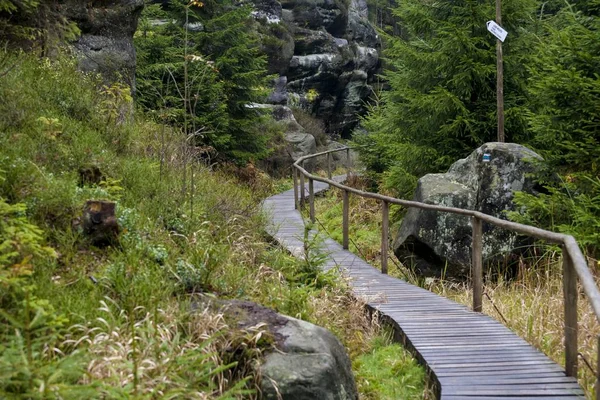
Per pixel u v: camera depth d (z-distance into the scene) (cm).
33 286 401
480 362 516
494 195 964
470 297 793
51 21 1050
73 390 324
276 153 2322
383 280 834
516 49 1257
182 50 1570
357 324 661
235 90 1708
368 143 1795
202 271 559
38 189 578
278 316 480
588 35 823
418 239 979
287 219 1293
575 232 777
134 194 720
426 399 496
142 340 416
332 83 3309
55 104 840
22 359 327
